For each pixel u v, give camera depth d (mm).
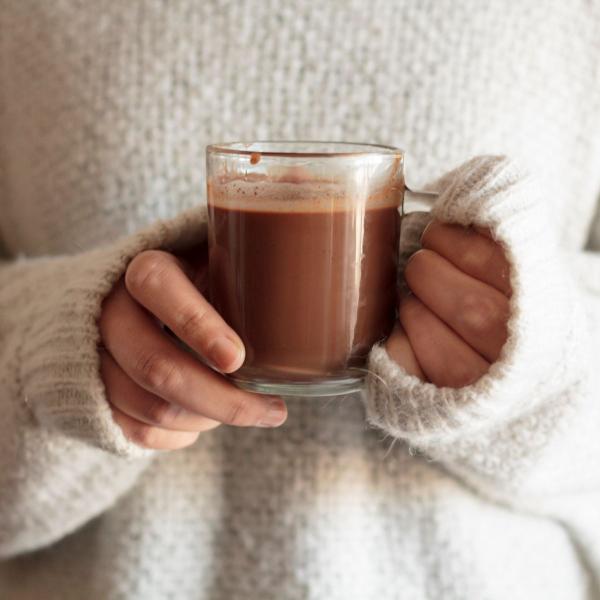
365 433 570
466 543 570
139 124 579
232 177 423
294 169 416
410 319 438
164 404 453
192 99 575
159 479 578
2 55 610
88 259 508
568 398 483
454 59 564
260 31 566
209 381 439
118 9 575
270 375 434
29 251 658
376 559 578
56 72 590
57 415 485
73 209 600
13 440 530
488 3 562
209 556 586
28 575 626
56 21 585
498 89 568
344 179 418
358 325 433
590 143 587
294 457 572
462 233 433
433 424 418
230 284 431
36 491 538
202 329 417
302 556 569
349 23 563
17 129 617
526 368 407
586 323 469
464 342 422
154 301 425
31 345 511
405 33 563
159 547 578
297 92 570
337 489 570
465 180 429
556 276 423
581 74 576
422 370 430
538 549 589
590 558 601
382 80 566
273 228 420
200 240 480
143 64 576
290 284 423
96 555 600
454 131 567
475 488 571
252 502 578
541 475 518
